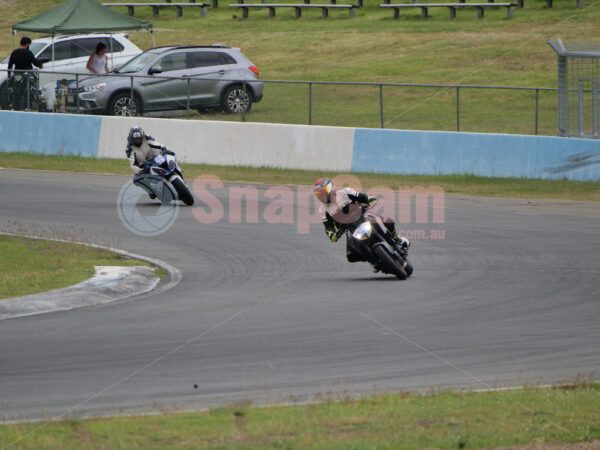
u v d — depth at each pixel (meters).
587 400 22.95
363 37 136.88
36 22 97.31
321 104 97.44
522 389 24.12
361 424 20.70
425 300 35.44
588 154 69.69
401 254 40.31
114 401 23.17
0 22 167.12
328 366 26.53
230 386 24.53
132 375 25.55
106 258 43.69
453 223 54.12
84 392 23.95
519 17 137.00
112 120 83.44
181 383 24.81
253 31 148.25
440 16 144.62
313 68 120.81
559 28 128.00
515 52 119.00
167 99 90.69
